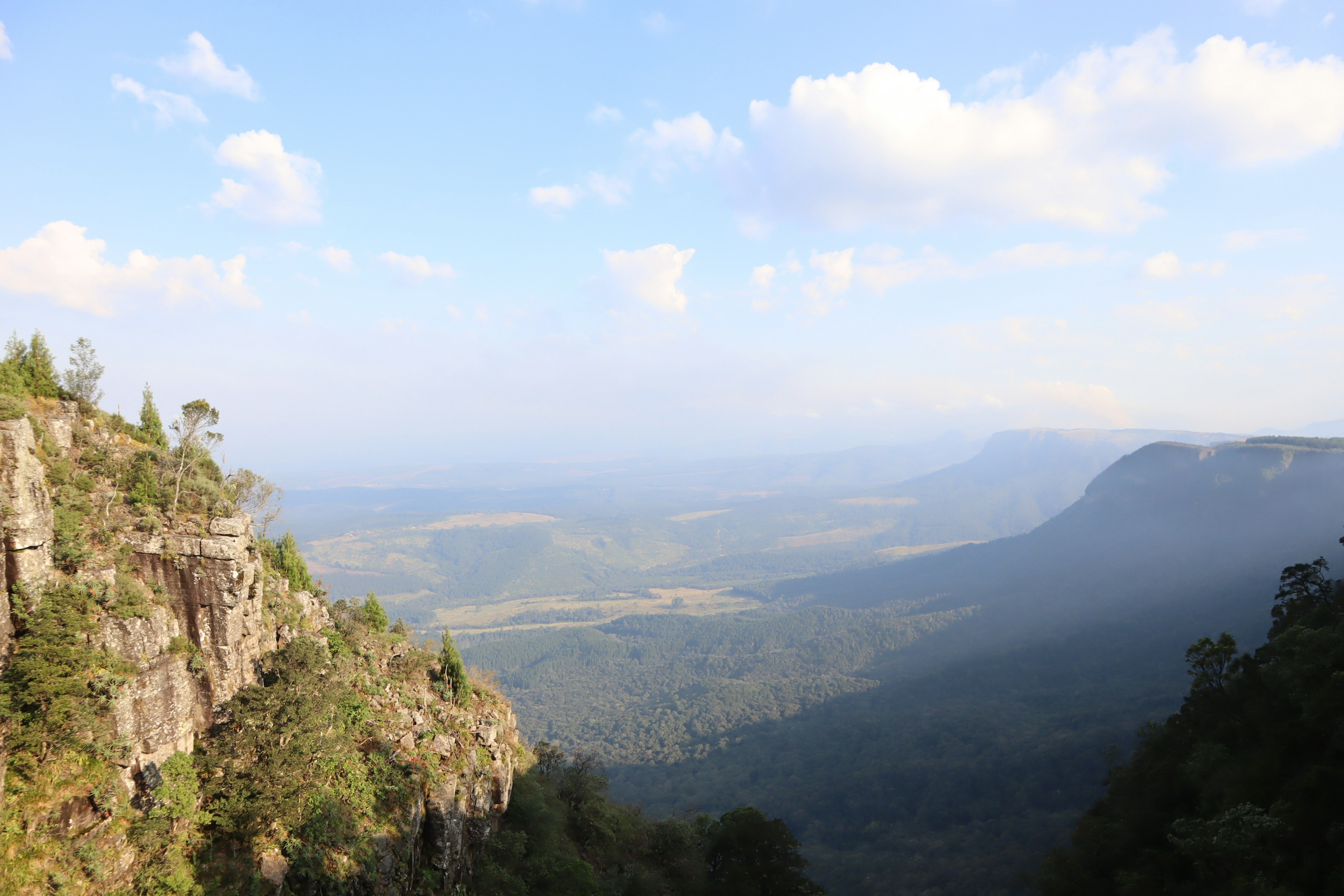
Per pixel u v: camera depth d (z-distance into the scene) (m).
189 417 38.81
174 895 26.50
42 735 24.89
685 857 71.56
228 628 33.41
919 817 169.88
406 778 41.03
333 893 32.03
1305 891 44.34
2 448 26.20
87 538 30.19
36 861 23.53
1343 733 52.12
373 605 59.72
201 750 31.75
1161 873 58.84
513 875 48.47
